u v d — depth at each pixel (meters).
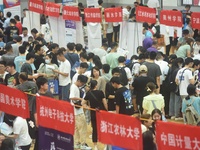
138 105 14.59
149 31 20.75
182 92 15.28
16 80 13.38
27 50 17.78
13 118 11.34
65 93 15.95
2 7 25.52
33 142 13.49
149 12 19.20
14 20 21.73
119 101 12.66
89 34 20.14
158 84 15.25
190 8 27.50
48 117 9.91
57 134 10.03
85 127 13.33
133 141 8.69
